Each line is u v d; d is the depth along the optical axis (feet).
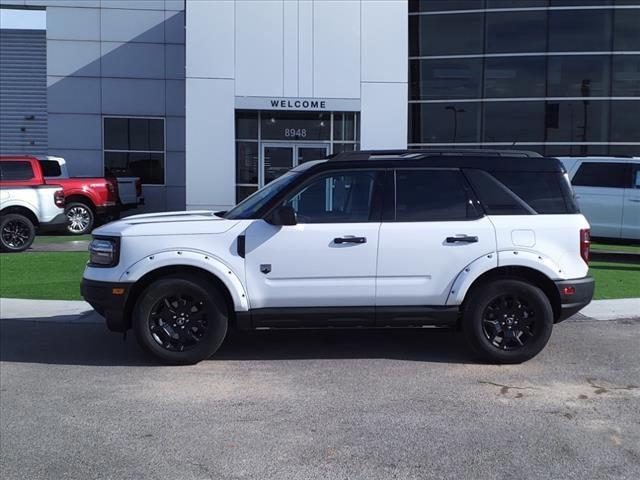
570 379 19.19
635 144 65.87
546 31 65.92
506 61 66.59
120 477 12.95
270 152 58.29
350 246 20.01
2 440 14.84
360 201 20.48
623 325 26.14
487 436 14.92
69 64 71.77
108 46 72.02
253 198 22.09
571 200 20.89
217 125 56.03
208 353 20.30
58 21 71.31
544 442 14.58
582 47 65.72
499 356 20.43
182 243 19.79
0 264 40.75
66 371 20.15
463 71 67.26
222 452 14.10
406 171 20.63
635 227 43.42
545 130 66.54
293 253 19.92
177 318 20.33
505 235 20.27
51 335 24.75
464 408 16.74
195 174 56.08
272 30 55.98
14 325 26.32
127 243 19.76
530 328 20.53
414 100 68.13
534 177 20.86
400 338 24.14
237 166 57.82
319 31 56.29
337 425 15.60
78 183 58.08
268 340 23.79
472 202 20.54
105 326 26.16
